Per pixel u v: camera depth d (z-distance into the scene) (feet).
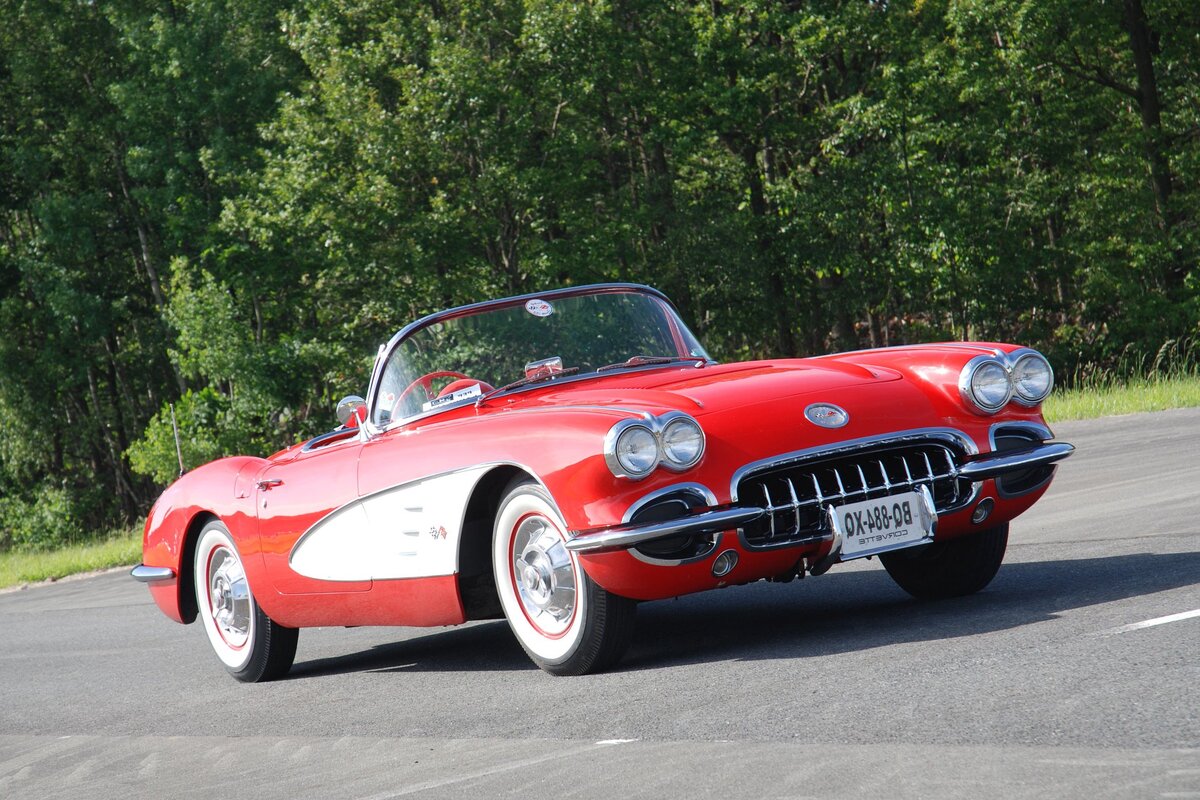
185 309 180.14
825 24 165.48
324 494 29.32
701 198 182.60
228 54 194.18
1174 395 82.23
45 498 225.35
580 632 23.88
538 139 167.53
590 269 164.96
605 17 164.76
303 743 22.65
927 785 13.65
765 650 23.88
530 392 28.35
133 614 56.85
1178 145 165.48
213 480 33.91
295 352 179.01
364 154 158.51
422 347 29.94
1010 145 165.58
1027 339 165.99
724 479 22.65
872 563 36.29
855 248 168.04
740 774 15.31
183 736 25.50
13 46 227.20
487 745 19.67
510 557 25.25
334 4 172.35
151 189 201.05
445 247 159.33
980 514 24.72
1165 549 29.09
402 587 27.48
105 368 257.96
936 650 21.07
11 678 40.34
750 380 25.30
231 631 33.76
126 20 200.85
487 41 167.02
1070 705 16.14
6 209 242.58
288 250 182.91
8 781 23.49
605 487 22.54
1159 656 18.06
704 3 175.94
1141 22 164.86
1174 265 162.09
